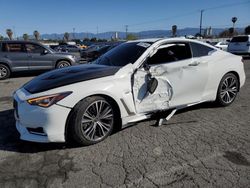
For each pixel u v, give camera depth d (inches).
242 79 209.8
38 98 127.0
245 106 206.5
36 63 417.4
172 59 167.8
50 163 122.2
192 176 108.9
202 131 155.8
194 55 178.4
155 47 163.2
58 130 129.0
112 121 146.4
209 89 188.9
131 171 113.7
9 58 395.5
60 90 128.7
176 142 141.2
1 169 117.3
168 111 178.4
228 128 160.1
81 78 138.4
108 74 143.7
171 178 107.9
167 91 163.6
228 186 102.0
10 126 170.6
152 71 155.3
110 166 118.3
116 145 138.8
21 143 143.8
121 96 143.5
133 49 168.6
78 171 114.9
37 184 105.9
